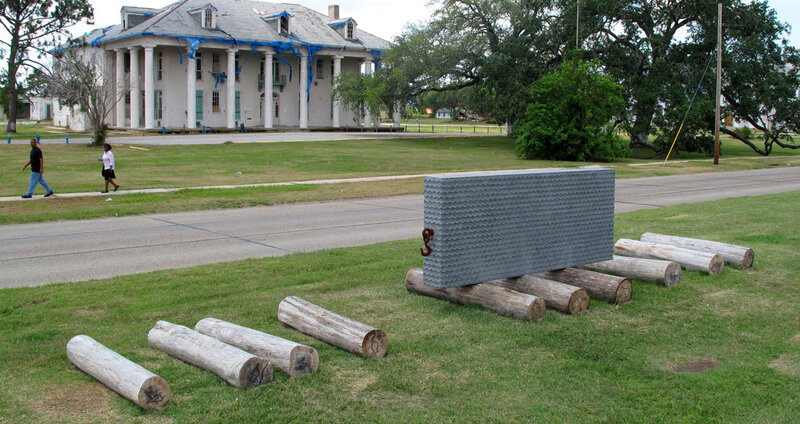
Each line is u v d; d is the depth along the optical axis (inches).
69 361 240.5
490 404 212.7
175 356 244.1
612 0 1760.6
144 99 2381.9
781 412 210.1
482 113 2534.5
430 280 287.6
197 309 304.8
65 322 285.6
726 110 1792.6
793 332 285.9
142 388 202.7
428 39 2149.4
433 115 6545.3
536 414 206.4
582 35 1824.6
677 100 1753.2
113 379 213.2
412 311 306.7
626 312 310.2
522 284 319.6
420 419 201.6
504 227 303.1
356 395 217.3
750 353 261.0
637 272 363.9
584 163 1483.8
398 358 248.8
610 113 1584.6
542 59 2006.6
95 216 661.3
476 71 2094.0
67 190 856.3
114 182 910.4
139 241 515.2
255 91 2497.5
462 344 264.5
